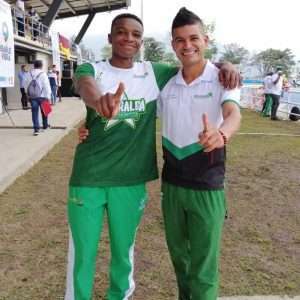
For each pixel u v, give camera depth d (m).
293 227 4.31
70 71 26.28
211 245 2.35
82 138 2.34
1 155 7.36
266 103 15.33
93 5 29.72
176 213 2.40
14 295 2.94
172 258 2.59
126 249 2.53
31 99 9.65
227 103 2.13
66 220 4.40
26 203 4.93
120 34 2.22
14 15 15.22
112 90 2.26
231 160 7.48
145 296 2.94
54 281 3.13
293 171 6.74
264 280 3.19
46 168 6.73
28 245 3.76
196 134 2.25
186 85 2.26
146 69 2.35
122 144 2.33
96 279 3.17
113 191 2.37
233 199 5.21
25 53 19.08
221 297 2.90
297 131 11.57
